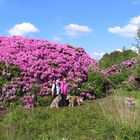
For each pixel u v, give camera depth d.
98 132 18.39
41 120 20.84
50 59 29.94
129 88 31.34
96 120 20.16
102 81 29.77
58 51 31.03
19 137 17.56
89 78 30.02
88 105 25.00
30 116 21.23
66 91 26.67
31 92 27.59
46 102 27.11
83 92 28.92
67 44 32.56
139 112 19.12
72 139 18.12
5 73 27.91
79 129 19.38
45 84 28.59
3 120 21.23
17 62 28.84
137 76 32.62
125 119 18.33
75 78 29.67
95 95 29.23
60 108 24.33
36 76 28.66
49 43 31.39
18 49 30.16
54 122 20.27
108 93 29.69
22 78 28.09
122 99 21.97
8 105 26.61
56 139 17.50
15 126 19.64
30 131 19.27
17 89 27.45
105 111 20.86
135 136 17.31
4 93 27.03
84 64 31.59
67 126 19.86
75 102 25.88
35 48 30.55
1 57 28.95
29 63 29.05
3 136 16.80
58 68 29.70
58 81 26.89
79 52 32.47
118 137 17.34
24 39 31.34
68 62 30.42
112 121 18.58
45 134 18.09
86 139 18.20
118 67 35.94
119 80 33.16
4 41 30.88
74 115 21.52
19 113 21.61
